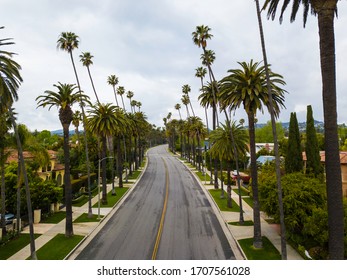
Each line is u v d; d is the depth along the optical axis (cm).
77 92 2922
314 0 1423
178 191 5094
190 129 8638
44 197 3353
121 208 3972
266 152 8144
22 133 2878
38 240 2644
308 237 2238
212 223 3183
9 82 2008
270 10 1739
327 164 1372
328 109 1371
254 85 2331
